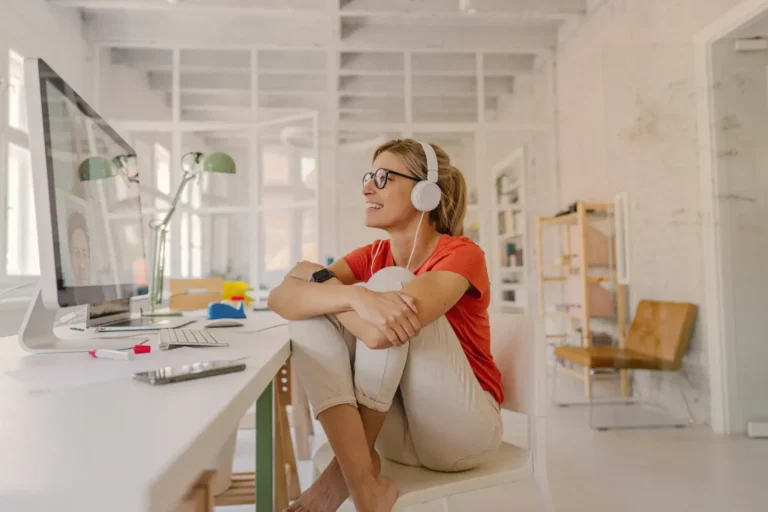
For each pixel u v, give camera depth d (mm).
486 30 4785
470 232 4875
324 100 4898
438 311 959
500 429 1044
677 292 2953
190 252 4461
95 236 1076
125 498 303
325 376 937
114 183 1257
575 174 4422
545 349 1094
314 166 4281
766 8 2377
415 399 962
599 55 3973
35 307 892
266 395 1084
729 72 2746
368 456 900
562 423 2865
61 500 303
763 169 2736
